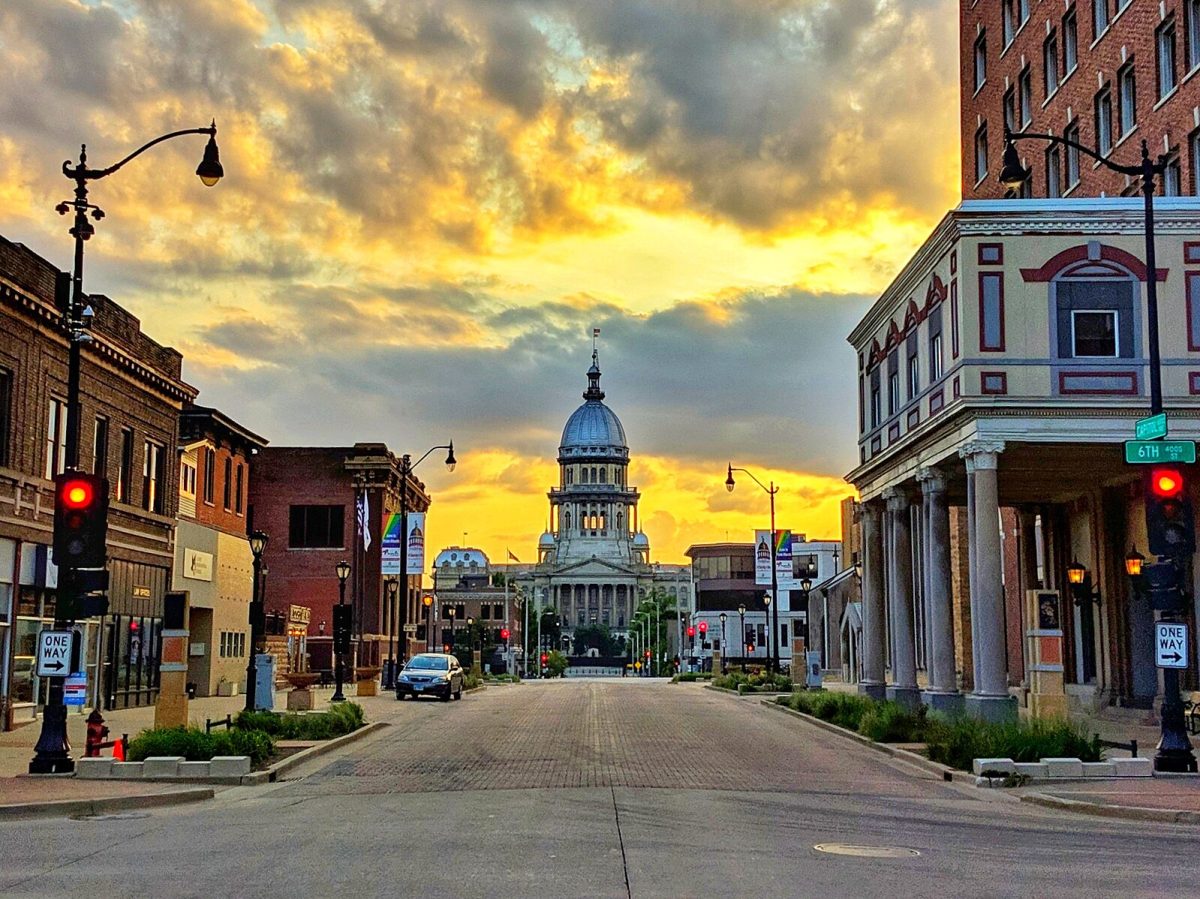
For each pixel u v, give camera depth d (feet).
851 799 63.77
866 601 140.05
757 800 61.82
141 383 131.64
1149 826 54.39
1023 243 102.12
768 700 155.02
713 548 589.32
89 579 69.15
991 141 158.81
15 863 41.78
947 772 73.77
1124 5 121.39
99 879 38.50
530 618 628.28
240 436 173.58
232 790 67.26
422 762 82.12
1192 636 104.73
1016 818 56.75
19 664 104.58
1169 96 112.27
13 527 102.01
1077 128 133.18
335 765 80.94
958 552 154.10
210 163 73.67
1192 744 88.79
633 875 38.96
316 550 242.99
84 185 71.82
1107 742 77.82
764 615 499.51
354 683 226.99
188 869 40.32
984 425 100.42
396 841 46.37
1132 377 100.17
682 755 85.71
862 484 142.00
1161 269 100.89
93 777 67.97
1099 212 101.55
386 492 248.52
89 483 69.26
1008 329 101.19
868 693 137.80
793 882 38.24
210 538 158.71
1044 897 36.50
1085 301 101.55
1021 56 149.18
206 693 157.17
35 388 106.52
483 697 175.32
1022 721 91.56
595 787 66.18
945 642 113.60
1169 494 71.77
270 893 35.91
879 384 135.54
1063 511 135.74
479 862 41.34
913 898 35.94
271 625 200.03
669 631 615.57
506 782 69.46
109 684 127.54
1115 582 122.11
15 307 101.50
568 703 154.20
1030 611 83.87
